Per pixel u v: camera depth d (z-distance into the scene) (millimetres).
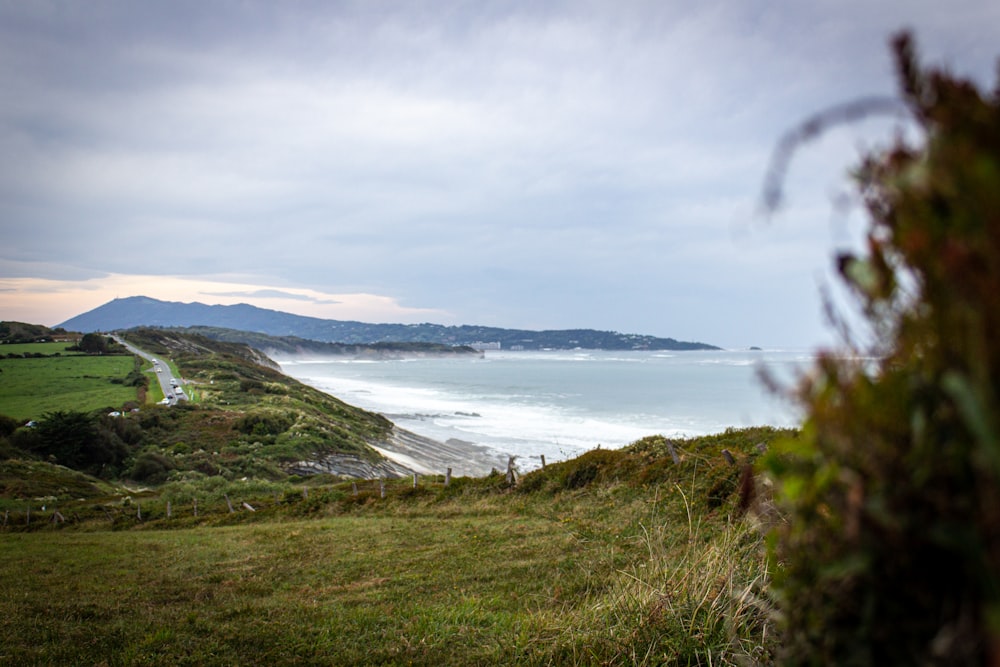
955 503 800
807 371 1021
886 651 932
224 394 86188
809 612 1115
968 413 694
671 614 4273
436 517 17125
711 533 6465
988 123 673
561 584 7852
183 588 10570
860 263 871
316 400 86125
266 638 6844
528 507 16266
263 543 15352
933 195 742
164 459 51781
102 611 8750
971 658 790
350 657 6059
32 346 141125
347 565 11555
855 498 935
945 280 738
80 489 43031
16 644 7188
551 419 78188
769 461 1138
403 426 80562
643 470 15445
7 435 55875
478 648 5809
